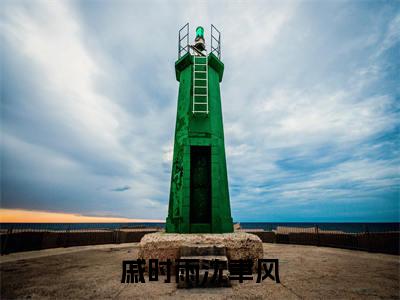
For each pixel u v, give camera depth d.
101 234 16.28
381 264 8.98
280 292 5.72
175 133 10.62
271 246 15.32
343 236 13.72
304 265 8.79
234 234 8.22
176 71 11.91
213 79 11.17
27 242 12.53
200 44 12.72
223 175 9.79
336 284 6.33
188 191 8.97
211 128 9.90
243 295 5.53
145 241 7.59
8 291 5.88
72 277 7.20
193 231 8.68
